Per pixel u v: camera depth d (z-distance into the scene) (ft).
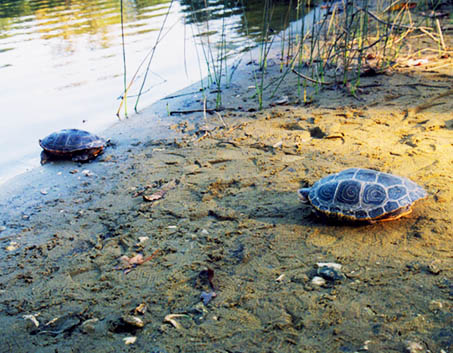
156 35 8.11
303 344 2.31
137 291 2.74
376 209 2.86
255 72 5.95
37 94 5.74
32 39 8.28
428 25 6.58
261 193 3.42
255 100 5.03
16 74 6.47
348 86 5.02
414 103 4.46
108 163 4.16
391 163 3.55
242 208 3.28
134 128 4.74
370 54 5.75
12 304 2.77
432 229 2.84
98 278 2.88
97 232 3.29
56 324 2.62
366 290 2.52
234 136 4.31
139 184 3.76
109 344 2.46
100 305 2.69
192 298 2.64
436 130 3.95
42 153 4.39
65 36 8.41
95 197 3.69
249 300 2.57
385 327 2.32
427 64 5.35
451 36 6.23
